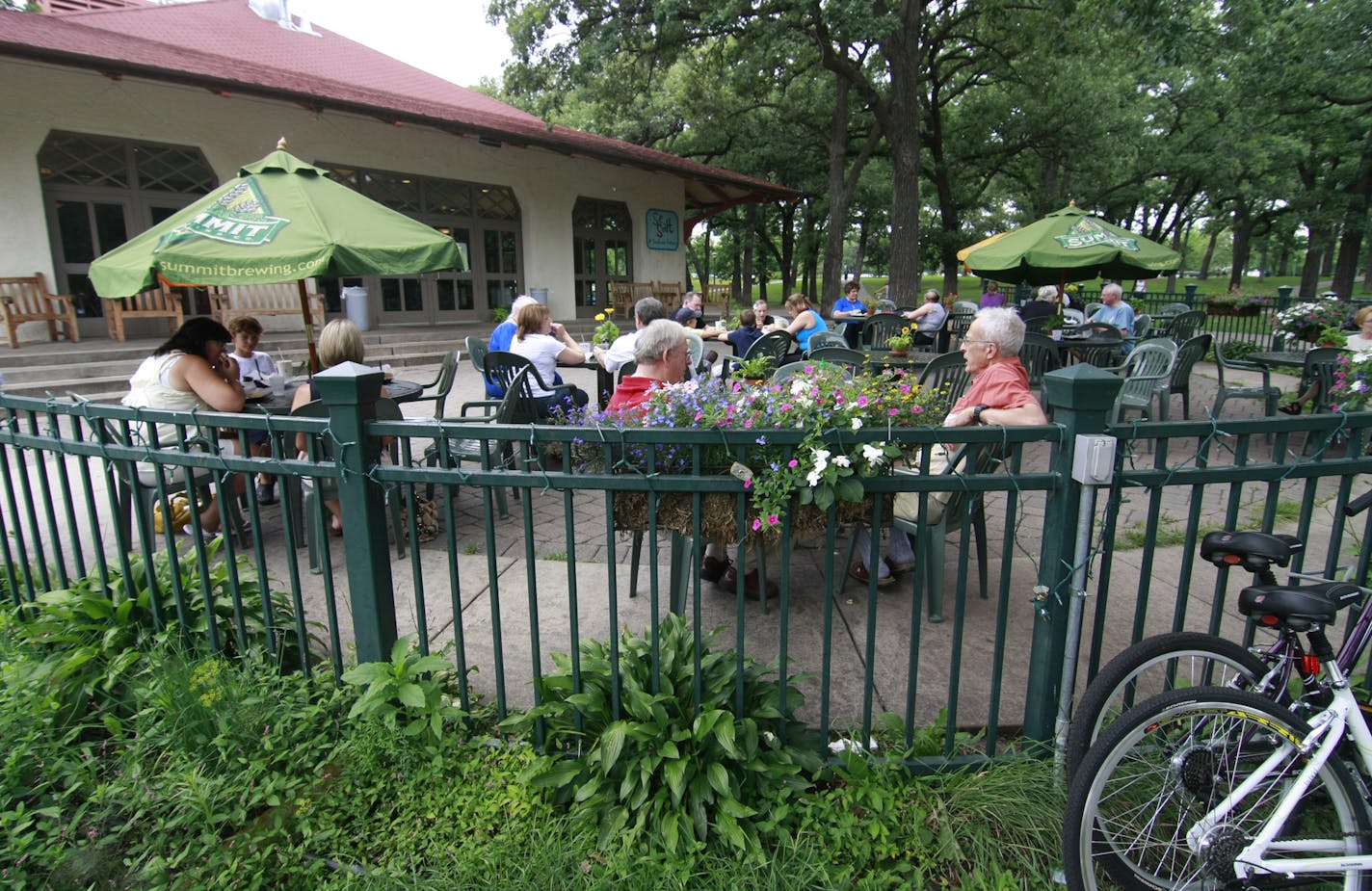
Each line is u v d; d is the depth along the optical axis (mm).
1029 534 4602
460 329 14656
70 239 11195
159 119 11539
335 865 2027
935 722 2537
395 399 4680
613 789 2127
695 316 10078
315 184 4734
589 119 25641
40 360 9484
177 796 2135
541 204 16938
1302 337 9609
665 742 2127
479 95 17719
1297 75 20047
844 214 21094
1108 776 1791
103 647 2639
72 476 5879
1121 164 27156
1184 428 2049
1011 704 2656
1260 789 1800
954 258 27109
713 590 3678
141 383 4250
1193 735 1826
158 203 11875
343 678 2342
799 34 16484
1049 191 28109
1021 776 2164
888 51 16531
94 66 9609
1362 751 1793
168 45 11438
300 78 12141
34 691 2439
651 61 18938
